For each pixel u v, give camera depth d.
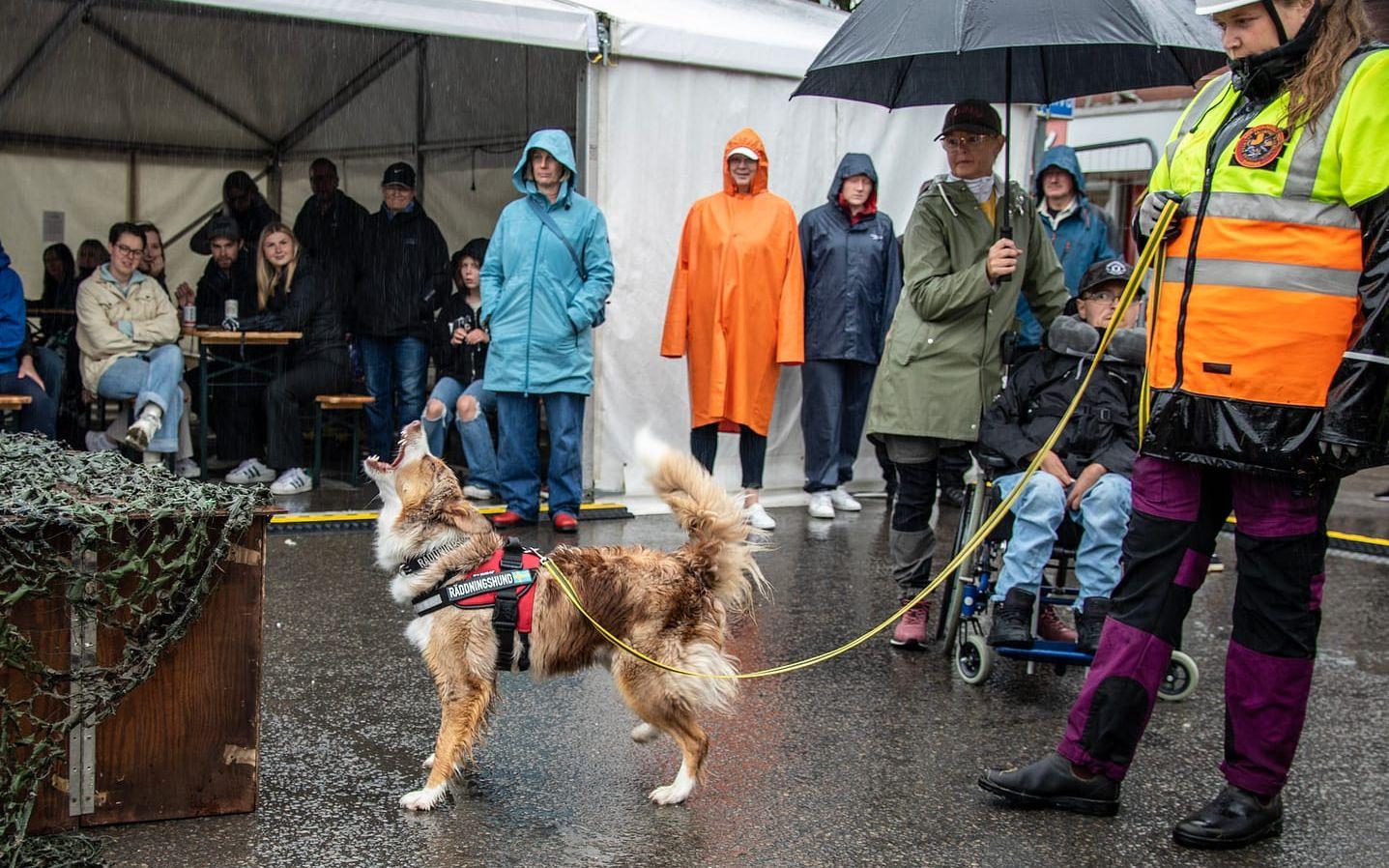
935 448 5.45
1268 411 3.53
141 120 11.47
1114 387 5.09
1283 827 3.92
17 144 11.02
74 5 9.84
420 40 11.02
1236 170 3.55
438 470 3.97
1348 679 5.51
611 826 3.75
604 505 8.44
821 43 9.03
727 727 4.65
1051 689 5.21
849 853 3.62
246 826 3.65
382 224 9.64
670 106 8.40
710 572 4.02
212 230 9.62
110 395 8.38
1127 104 17.16
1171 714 4.99
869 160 8.45
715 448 8.28
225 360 8.86
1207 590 7.12
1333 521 9.28
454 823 3.73
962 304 5.14
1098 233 8.53
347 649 5.42
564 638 3.89
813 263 8.45
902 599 5.73
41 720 3.32
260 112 11.90
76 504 3.32
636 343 8.52
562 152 7.30
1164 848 3.73
